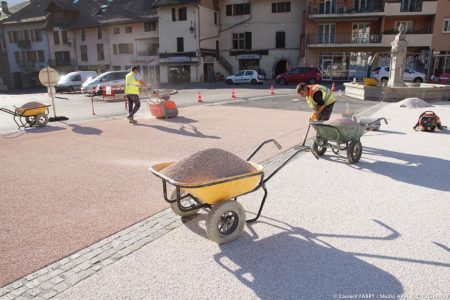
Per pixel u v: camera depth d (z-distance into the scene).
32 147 8.38
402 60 18.06
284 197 4.91
